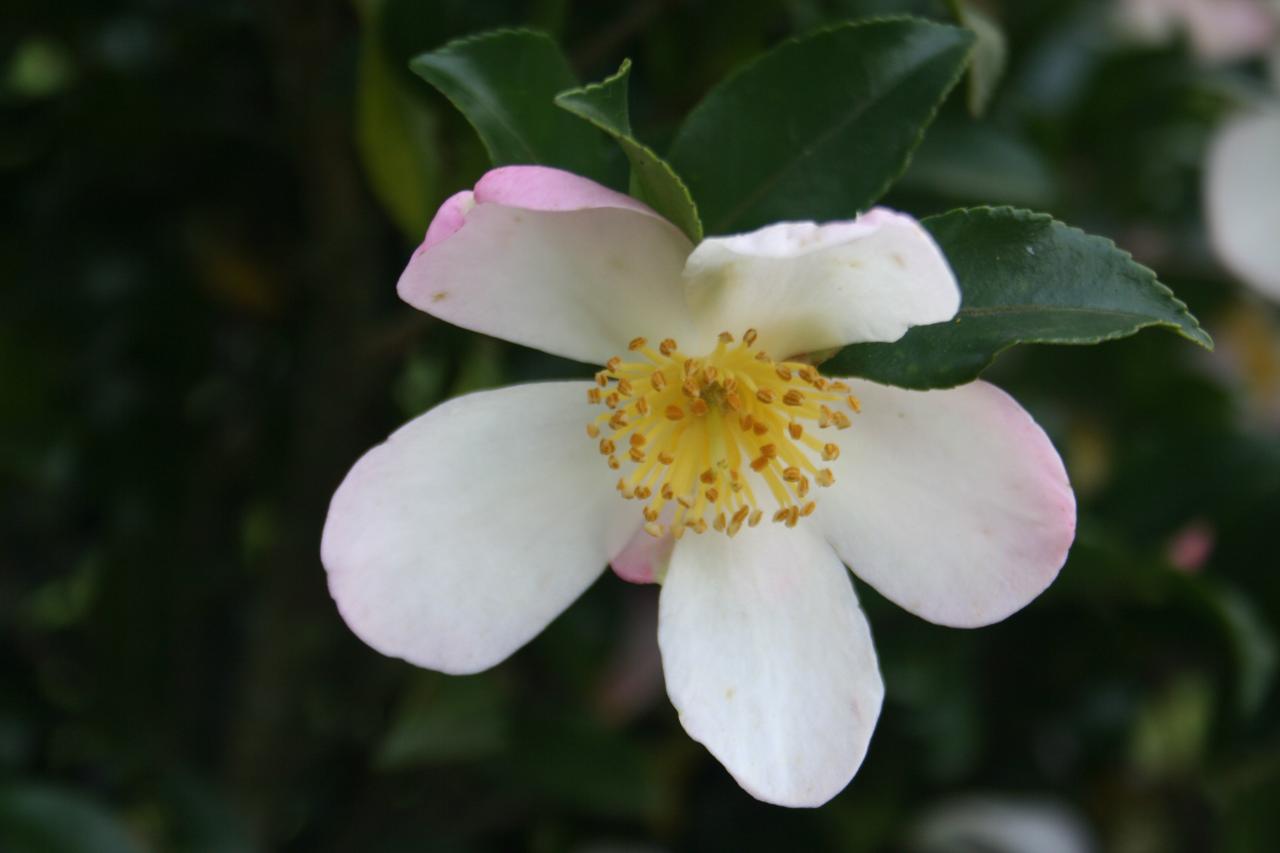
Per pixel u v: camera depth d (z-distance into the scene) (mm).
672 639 235
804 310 228
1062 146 343
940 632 322
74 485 335
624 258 228
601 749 314
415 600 227
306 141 296
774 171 234
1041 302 221
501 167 219
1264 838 329
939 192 287
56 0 318
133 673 331
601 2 296
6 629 338
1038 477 226
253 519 344
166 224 332
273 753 325
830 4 281
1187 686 338
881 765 346
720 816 357
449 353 284
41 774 330
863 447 235
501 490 232
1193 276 351
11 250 328
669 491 237
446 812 345
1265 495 323
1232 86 344
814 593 236
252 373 338
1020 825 351
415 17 253
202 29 318
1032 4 334
